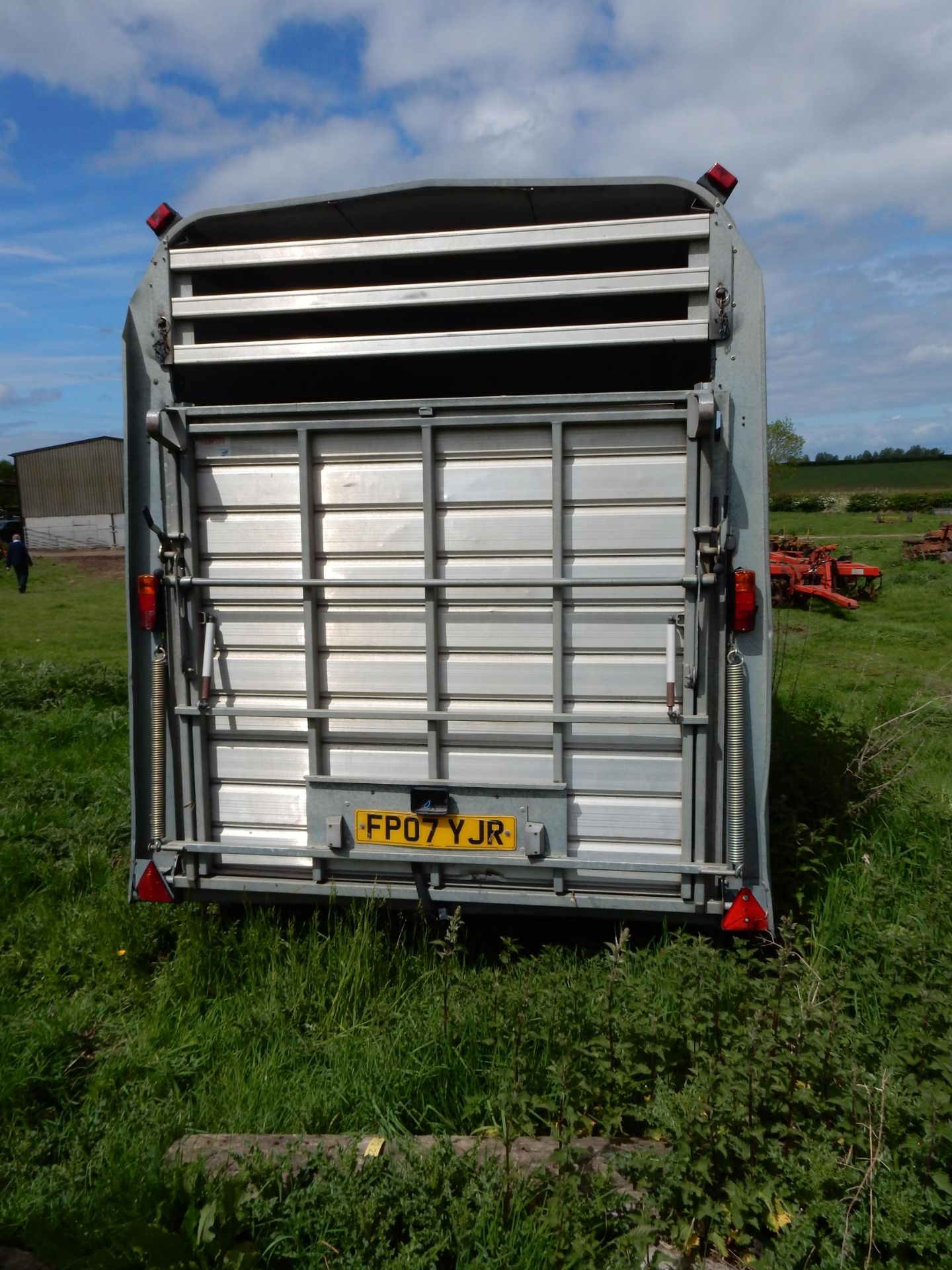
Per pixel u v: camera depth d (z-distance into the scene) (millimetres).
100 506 48906
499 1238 2686
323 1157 2961
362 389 5957
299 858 4223
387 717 4059
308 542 4027
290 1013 3947
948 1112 2830
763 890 3879
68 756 7926
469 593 3961
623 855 3963
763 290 3779
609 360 5438
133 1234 2555
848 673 12086
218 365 4254
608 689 3916
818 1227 2734
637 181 3777
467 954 4449
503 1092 3227
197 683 4176
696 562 3787
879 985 3660
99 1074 3633
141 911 4766
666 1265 2635
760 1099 2934
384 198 3943
